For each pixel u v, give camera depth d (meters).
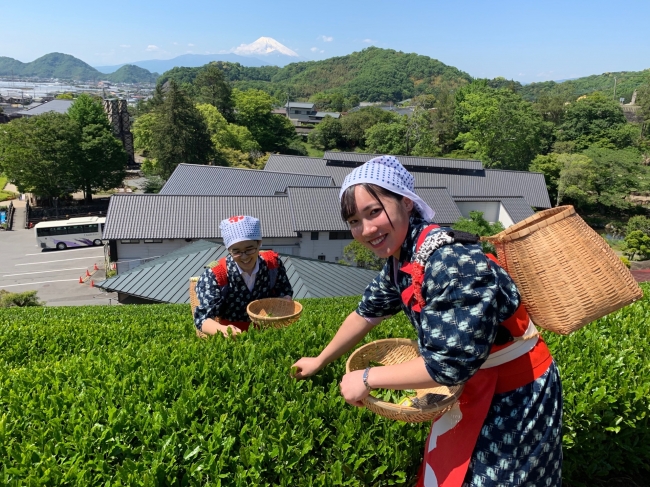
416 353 2.68
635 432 3.30
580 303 1.87
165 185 43.62
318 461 2.55
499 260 2.04
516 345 1.95
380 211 1.89
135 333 6.43
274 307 4.27
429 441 2.20
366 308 2.47
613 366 3.48
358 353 2.56
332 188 36.69
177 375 3.09
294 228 33.59
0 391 3.07
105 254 37.03
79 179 52.00
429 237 1.88
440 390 2.22
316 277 18.00
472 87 86.00
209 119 76.31
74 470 2.14
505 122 65.31
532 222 2.11
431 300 1.80
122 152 55.25
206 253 19.45
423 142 77.62
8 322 7.94
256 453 2.37
